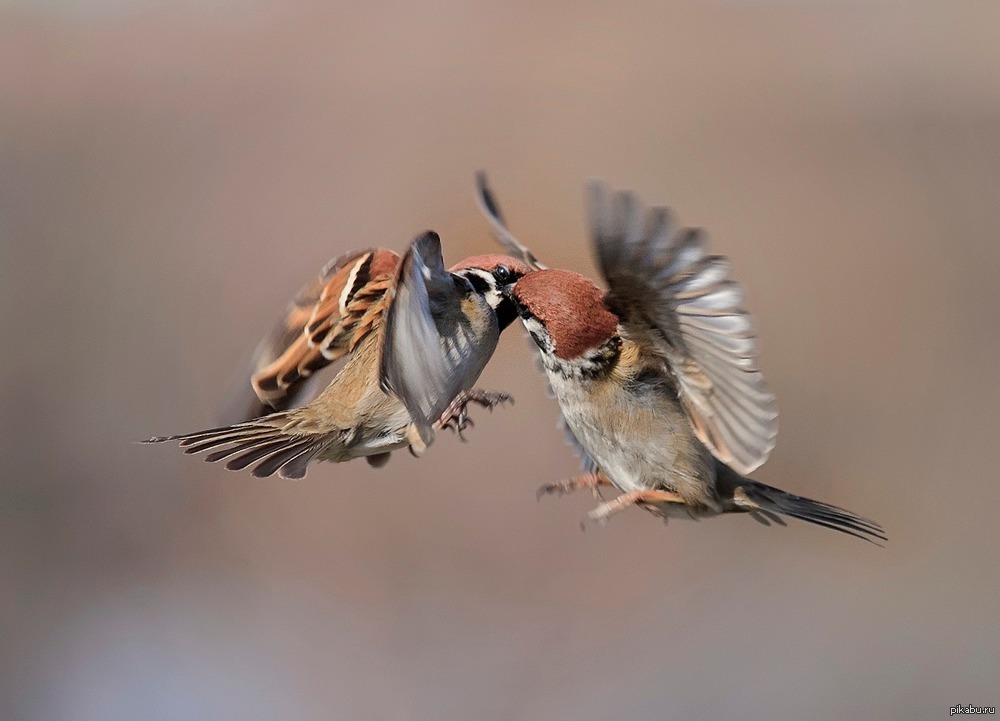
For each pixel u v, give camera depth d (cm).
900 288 1647
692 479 653
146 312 1541
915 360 1543
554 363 652
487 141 1777
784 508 686
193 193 1686
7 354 1470
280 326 670
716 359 584
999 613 1250
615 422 652
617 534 1335
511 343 1412
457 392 656
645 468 658
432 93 1856
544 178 1741
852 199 1797
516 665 1194
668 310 579
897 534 1363
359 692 1152
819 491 1446
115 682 1156
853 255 1695
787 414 1513
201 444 618
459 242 1669
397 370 513
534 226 1670
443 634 1223
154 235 1623
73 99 1772
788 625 1242
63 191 1662
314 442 634
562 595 1281
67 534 1334
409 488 1351
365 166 1727
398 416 641
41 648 1200
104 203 1652
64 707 1114
